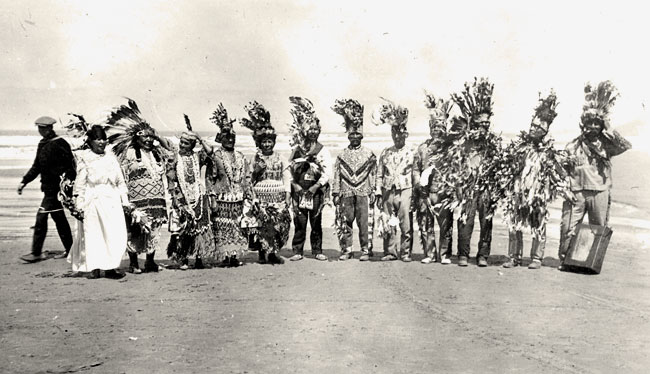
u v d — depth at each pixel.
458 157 9.80
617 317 6.98
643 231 12.53
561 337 6.27
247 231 9.88
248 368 5.41
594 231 9.38
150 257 9.44
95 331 6.47
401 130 10.12
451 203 9.77
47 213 10.35
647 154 26.44
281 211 10.04
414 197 10.12
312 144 10.29
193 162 9.45
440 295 7.92
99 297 7.89
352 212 10.34
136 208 9.27
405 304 7.50
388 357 5.68
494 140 9.80
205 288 8.34
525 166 9.64
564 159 9.58
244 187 9.78
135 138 9.35
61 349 5.91
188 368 5.41
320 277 8.98
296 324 6.70
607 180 9.52
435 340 6.17
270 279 8.87
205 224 9.55
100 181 8.89
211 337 6.27
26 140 55.50
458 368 5.41
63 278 9.02
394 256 10.34
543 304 7.50
